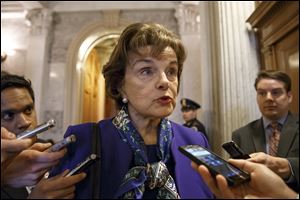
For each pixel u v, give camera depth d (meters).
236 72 1.98
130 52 0.60
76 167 0.49
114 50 0.64
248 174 0.44
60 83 4.43
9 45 4.51
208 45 2.42
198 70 4.14
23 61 4.47
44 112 4.31
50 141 0.60
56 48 4.55
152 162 0.58
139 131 0.61
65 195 0.47
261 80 1.10
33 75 4.30
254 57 2.04
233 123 1.91
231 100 1.95
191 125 2.13
